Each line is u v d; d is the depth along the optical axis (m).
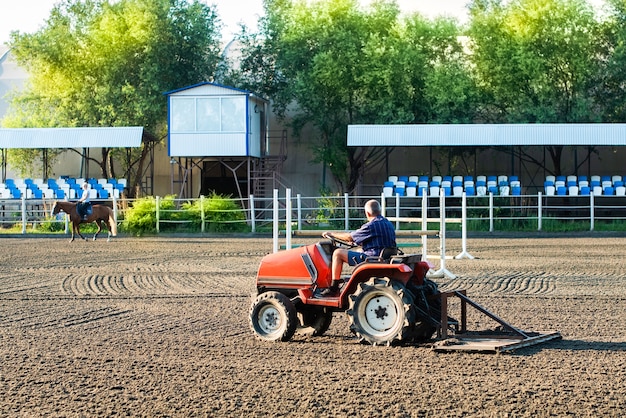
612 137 45.25
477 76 55.25
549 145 46.44
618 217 43.41
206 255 30.36
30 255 30.92
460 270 24.55
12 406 10.41
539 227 41.47
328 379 11.53
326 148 53.28
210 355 13.18
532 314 16.97
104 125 57.81
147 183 57.91
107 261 28.62
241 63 58.97
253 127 50.28
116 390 11.11
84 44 59.03
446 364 12.38
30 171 58.06
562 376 11.66
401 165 54.12
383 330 13.49
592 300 18.84
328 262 14.01
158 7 57.84
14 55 59.81
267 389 11.05
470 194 46.03
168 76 57.75
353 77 52.88
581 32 53.28
